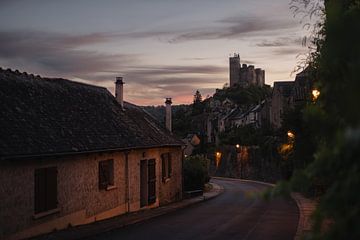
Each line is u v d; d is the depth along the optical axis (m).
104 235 15.15
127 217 19.58
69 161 16.28
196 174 35.06
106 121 21.53
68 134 17.02
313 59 10.54
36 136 14.95
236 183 51.41
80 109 20.17
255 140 60.59
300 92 29.53
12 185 13.08
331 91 3.21
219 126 100.56
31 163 14.00
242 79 175.88
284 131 33.31
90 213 17.73
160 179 26.16
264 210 24.03
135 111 27.94
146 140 23.72
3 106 15.09
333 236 2.55
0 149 12.59
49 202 14.97
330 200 2.62
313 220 3.20
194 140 79.06
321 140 5.98
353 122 2.57
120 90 25.52
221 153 69.06
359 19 2.74
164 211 22.80
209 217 20.72
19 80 17.56
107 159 19.33
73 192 16.48
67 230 15.48
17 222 13.25
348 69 2.85
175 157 29.27
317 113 3.38
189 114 123.00
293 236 14.83
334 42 2.83
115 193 20.08
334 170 2.82
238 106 113.19
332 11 2.90
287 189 2.96
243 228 16.95
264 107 72.62
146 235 15.22
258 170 55.34
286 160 34.88
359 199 2.47
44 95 18.30
